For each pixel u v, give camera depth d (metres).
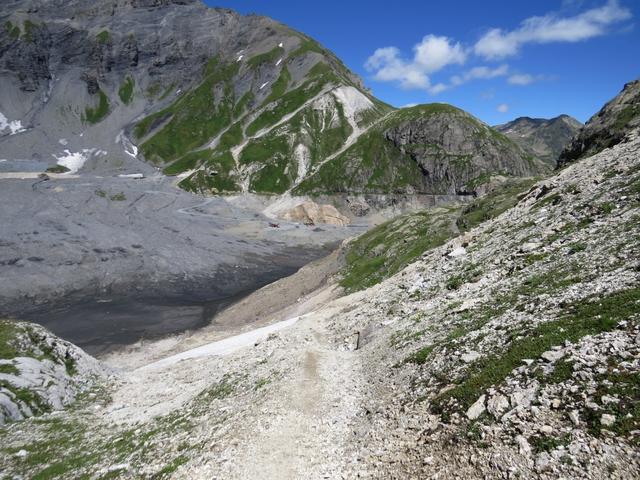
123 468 21.16
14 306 94.12
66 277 109.38
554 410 12.99
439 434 14.91
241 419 22.17
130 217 162.25
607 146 56.50
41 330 45.97
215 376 36.75
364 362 26.50
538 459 11.70
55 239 128.25
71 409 36.47
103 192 184.25
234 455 18.50
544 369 14.70
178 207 189.12
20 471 24.36
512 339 17.84
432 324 25.45
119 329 81.00
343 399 21.88
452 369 18.55
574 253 24.25
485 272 30.08
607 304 16.39
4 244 122.81
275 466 17.02
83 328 81.62
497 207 65.88
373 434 17.12
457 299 27.94
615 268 19.53
